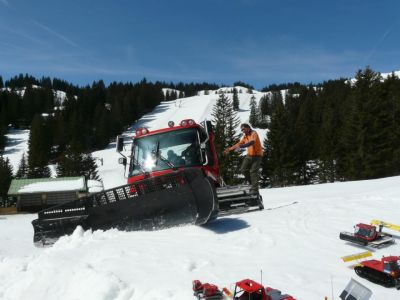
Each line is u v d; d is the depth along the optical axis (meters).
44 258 5.47
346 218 7.16
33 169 82.50
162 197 7.36
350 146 48.75
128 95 186.00
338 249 5.32
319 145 66.38
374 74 55.34
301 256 5.13
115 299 4.07
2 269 5.42
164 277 4.48
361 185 17.72
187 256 5.34
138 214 7.65
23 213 39.09
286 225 6.91
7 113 154.50
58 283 4.56
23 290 4.62
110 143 136.00
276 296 3.34
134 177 8.97
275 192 18.75
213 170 8.95
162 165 8.90
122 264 5.04
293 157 55.28
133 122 181.38
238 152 50.56
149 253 5.60
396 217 6.96
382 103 47.78
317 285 4.00
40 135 107.19
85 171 71.56
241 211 8.49
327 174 57.53
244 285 3.29
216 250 5.65
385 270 3.84
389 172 46.88
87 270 4.57
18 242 9.80
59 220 7.92
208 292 3.62
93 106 160.00
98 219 7.92
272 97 194.25
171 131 9.20
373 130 46.25
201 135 9.12
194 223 7.12
